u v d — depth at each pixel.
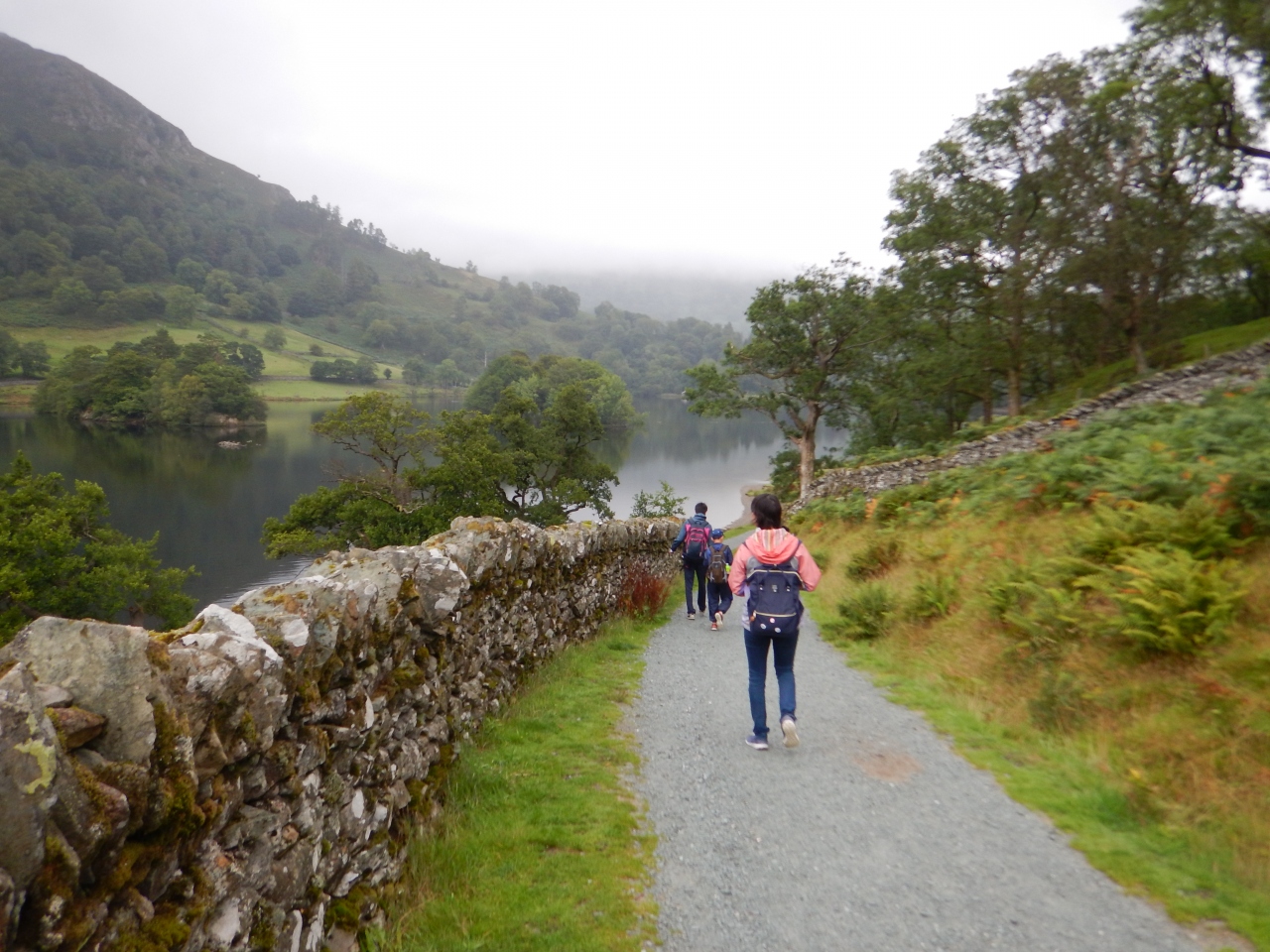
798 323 43.50
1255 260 39.53
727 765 5.04
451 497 43.62
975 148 36.16
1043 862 3.74
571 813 4.20
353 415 46.91
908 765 5.03
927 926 3.23
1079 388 35.91
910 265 39.50
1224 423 9.63
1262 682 4.57
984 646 7.02
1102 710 5.20
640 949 3.03
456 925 3.13
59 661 1.88
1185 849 3.76
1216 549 6.36
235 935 2.16
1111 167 33.16
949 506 14.20
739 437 151.25
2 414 134.12
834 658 8.12
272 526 43.72
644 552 13.40
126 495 70.69
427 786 4.08
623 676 7.32
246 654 2.40
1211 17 23.64
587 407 55.09
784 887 3.54
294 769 2.60
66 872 1.56
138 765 1.83
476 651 5.60
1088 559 7.06
